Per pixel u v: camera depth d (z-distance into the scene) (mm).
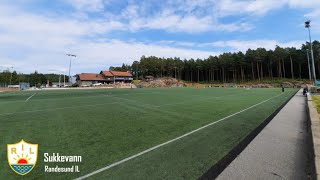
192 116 10336
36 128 7652
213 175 3879
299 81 70812
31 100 19203
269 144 5609
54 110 12383
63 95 26328
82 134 6836
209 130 7395
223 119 9484
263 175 3809
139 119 9531
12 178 3803
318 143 5172
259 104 15562
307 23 31422
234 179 3666
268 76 90812
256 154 4871
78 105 15008
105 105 15000
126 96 24109
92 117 10023
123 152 5145
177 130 7418
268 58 87500
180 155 4934
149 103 16391
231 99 20094
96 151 5219
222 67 99625
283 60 83125
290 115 10273
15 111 11953
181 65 117188
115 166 4320
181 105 15000
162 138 6398
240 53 96000
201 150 5281
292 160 4500
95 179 3771
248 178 3695
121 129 7559
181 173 3980
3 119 9414
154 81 90875
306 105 14539
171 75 124438
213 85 86375
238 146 5551
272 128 7465
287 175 3801
